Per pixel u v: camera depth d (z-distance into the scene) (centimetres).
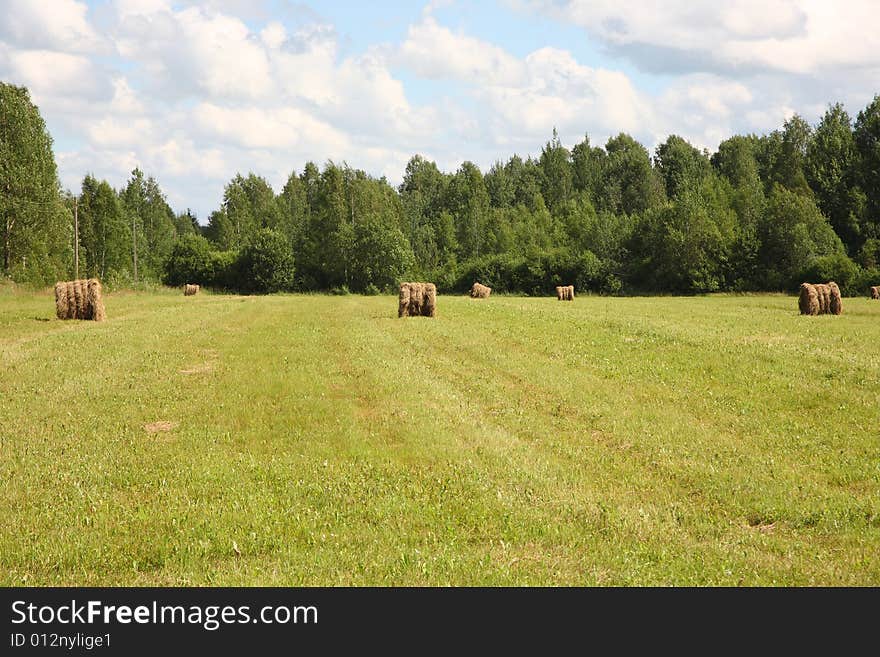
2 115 5809
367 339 2486
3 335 2606
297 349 2236
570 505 930
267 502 933
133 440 1220
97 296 3173
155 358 2048
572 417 1420
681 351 2156
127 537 829
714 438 1257
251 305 4506
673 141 14250
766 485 1013
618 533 848
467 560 768
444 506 924
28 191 5831
